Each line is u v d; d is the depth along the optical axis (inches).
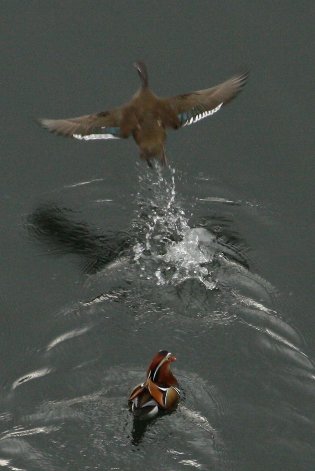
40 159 1284.4
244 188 1243.2
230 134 1318.9
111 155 1294.3
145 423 880.9
